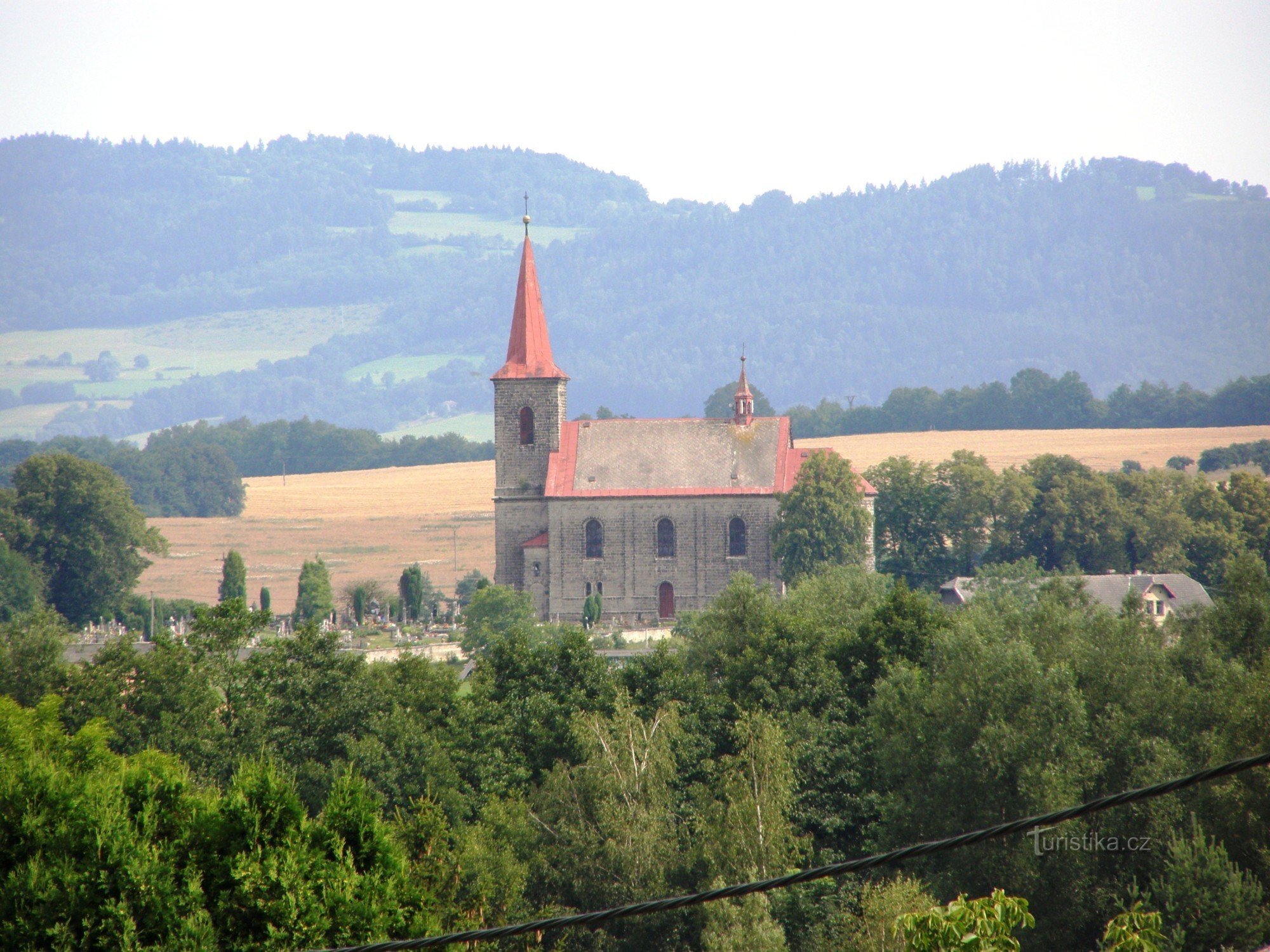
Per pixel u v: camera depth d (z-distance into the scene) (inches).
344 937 6176.2
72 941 5979.3
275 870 6176.2
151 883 6092.5
